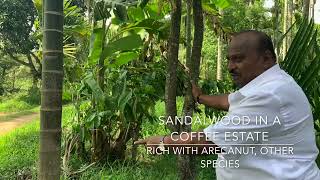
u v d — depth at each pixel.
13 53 22.59
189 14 3.90
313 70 3.14
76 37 6.54
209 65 19.50
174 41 3.16
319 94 3.23
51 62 2.72
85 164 6.03
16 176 5.99
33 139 9.08
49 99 2.74
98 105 5.74
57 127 2.77
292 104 2.11
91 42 5.50
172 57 3.17
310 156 2.21
